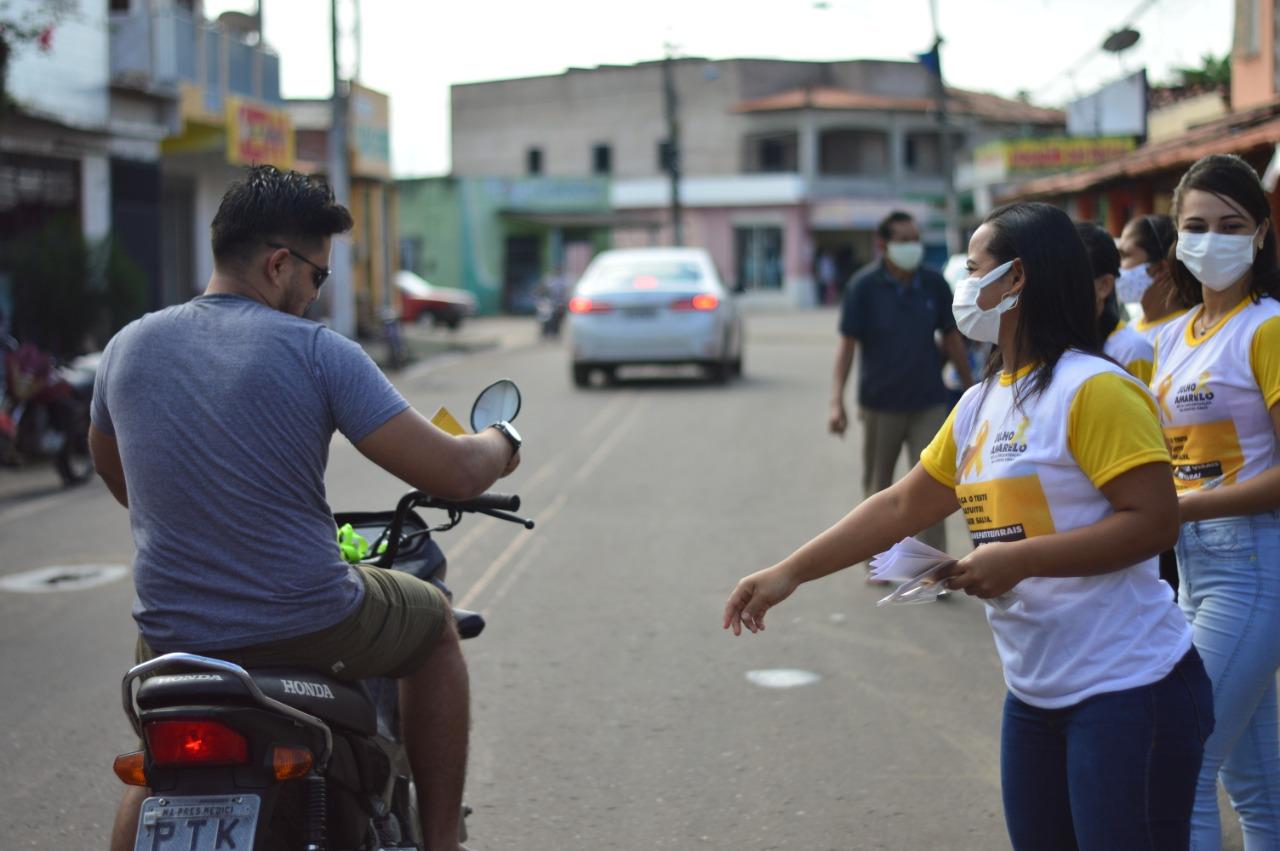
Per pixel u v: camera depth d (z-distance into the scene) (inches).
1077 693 109.3
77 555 359.6
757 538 364.2
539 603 299.7
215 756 107.7
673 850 174.1
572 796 191.9
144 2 823.1
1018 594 111.7
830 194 2214.6
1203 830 145.3
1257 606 140.2
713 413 633.0
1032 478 109.3
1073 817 110.3
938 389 309.3
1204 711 110.4
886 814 183.8
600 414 637.3
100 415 128.0
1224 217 142.7
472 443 125.7
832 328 1417.3
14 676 251.3
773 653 259.3
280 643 115.8
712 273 757.9
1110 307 186.2
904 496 121.8
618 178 2456.9
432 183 2027.6
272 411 116.0
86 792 196.9
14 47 669.9
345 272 1007.0
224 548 115.4
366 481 460.8
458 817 135.3
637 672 248.7
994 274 111.3
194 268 994.1
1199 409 145.9
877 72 2459.4
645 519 393.7
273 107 987.3
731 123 2348.7
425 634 128.8
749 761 204.2
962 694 233.1
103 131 777.6
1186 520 139.0
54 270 621.0
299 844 119.1
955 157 1761.8
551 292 1379.2
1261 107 522.6
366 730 122.3
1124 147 1180.5
